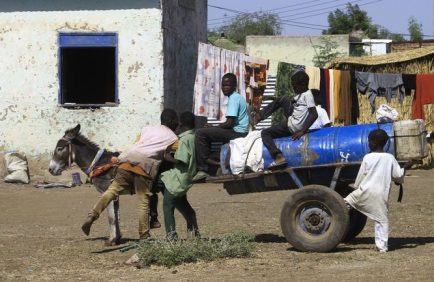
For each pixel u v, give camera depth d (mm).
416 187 16141
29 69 17781
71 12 17656
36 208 13914
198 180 9305
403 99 19688
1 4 17797
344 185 9219
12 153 17562
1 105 17875
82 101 21281
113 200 9531
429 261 8219
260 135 9109
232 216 12242
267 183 9188
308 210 8805
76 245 9906
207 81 16062
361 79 19234
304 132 8961
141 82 17469
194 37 20266
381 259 8383
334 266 8039
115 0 17500
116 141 17547
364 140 8781
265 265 8211
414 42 35281
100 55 21109
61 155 9828
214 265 8281
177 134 10281
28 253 9375
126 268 8352
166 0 17688
